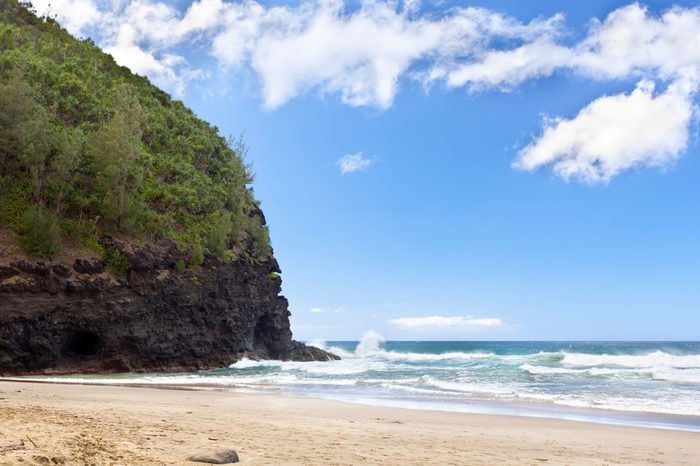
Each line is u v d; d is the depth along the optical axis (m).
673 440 13.38
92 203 44.31
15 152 41.22
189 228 51.97
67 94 53.69
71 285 38.06
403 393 25.75
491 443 11.78
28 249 37.50
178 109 79.00
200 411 15.11
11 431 7.41
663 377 34.78
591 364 54.62
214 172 66.25
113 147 45.88
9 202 39.44
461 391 26.89
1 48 56.59
